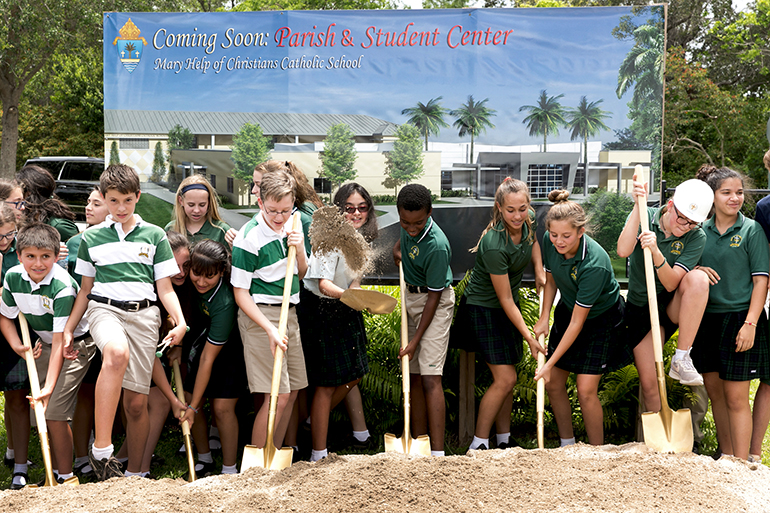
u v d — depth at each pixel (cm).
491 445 438
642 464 300
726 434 385
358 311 399
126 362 327
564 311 396
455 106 471
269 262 356
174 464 411
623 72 460
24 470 375
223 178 493
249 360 361
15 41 1983
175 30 486
